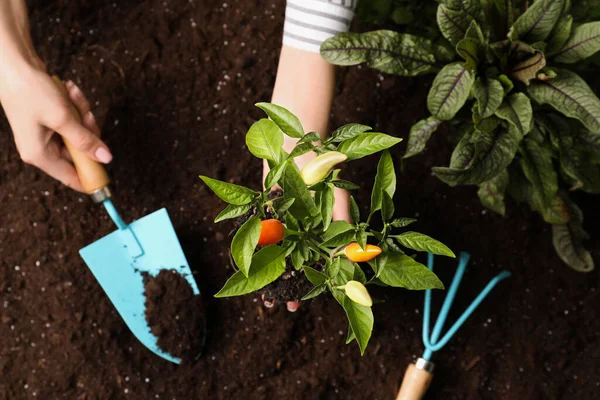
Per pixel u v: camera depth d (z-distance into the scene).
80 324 0.89
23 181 0.90
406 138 0.89
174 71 0.91
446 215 0.89
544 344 0.89
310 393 0.89
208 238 0.90
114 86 0.91
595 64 0.76
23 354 0.89
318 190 0.59
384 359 0.89
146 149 0.90
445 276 0.89
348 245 0.60
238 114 0.91
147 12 0.91
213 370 0.89
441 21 0.68
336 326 0.89
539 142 0.74
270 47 0.91
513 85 0.70
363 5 0.82
